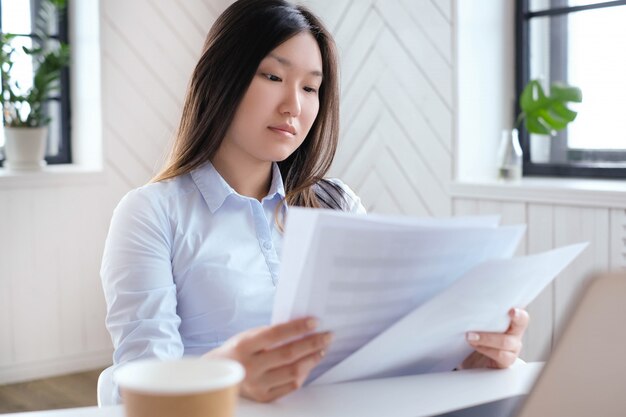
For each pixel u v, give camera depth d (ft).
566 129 9.66
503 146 9.45
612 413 1.98
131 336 3.67
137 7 11.50
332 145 4.73
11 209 10.46
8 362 10.59
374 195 10.89
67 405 9.55
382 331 2.74
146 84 11.63
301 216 2.32
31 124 10.76
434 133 10.08
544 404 1.96
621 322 1.96
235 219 4.21
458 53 9.75
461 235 2.61
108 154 11.32
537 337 8.85
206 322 4.02
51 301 10.87
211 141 4.24
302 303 2.46
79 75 11.64
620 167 9.02
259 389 2.52
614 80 9.13
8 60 10.57
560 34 9.66
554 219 8.59
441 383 2.86
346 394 2.66
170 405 1.61
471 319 2.83
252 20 4.12
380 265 2.50
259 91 4.12
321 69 4.30
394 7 10.45
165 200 4.11
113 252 3.89
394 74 10.52
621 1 8.99
